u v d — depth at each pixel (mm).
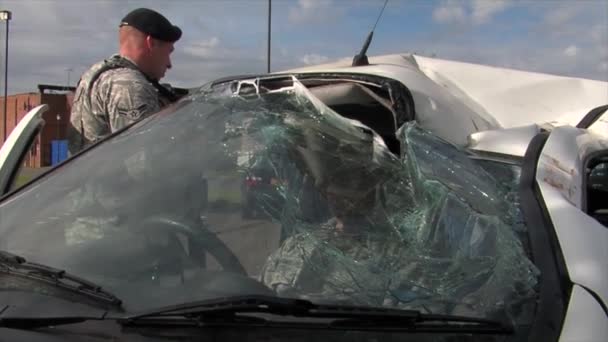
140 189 1991
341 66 3031
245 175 1985
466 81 3090
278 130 2070
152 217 1882
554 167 1858
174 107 2412
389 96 2285
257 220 1871
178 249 1777
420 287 1567
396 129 2205
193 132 2150
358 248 1738
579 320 1422
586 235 1568
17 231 1929
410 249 1701
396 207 1833
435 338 1409
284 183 1948
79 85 3105
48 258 1775
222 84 2408
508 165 1984
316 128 2088
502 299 1505
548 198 1690
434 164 1867
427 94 2334
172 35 3205
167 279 1652
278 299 1442
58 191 2074
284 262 1722
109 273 1689
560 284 1482
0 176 2285
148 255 1750
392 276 1609
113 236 1834
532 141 2014
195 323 1417
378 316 1419
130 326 1434
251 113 2152
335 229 1819
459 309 1503
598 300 1453
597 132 2488
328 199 1919
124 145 2209
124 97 2861
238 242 1805
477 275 1567
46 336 1428
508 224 1665
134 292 1596
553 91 3100
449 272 1600
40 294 1574
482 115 2742
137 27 3074
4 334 1442
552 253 1546
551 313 1438
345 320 1422
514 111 2941
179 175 2004
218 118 2168
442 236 1680
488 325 1434
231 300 1436
